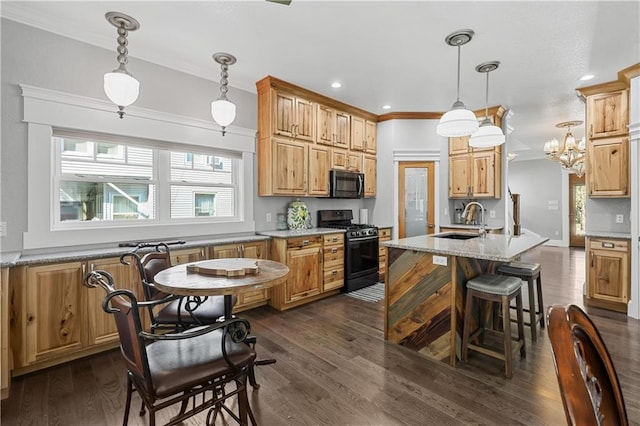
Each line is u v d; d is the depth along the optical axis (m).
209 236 3.51
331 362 2.41
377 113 5.12
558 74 3.50
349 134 4.79
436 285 2.48
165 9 2.36
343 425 1.74
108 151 2.96
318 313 3.48
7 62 2.38
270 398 1.98
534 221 9.09
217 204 3.70
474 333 2.59
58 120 2.58
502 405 1.89
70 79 2.64
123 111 2.63
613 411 0.69
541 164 8.97
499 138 2.97
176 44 2.88
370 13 2.42
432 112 5.02
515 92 4.05
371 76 3.60
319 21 2.52
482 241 2.88
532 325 2.71
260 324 3.16
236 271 1.78
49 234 2.55
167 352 1.48
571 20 2.49
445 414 1.82
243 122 3.78
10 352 2.12
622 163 3.61
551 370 2.28
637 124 3.21
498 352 2.47
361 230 4.43
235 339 1.42
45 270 2.27
